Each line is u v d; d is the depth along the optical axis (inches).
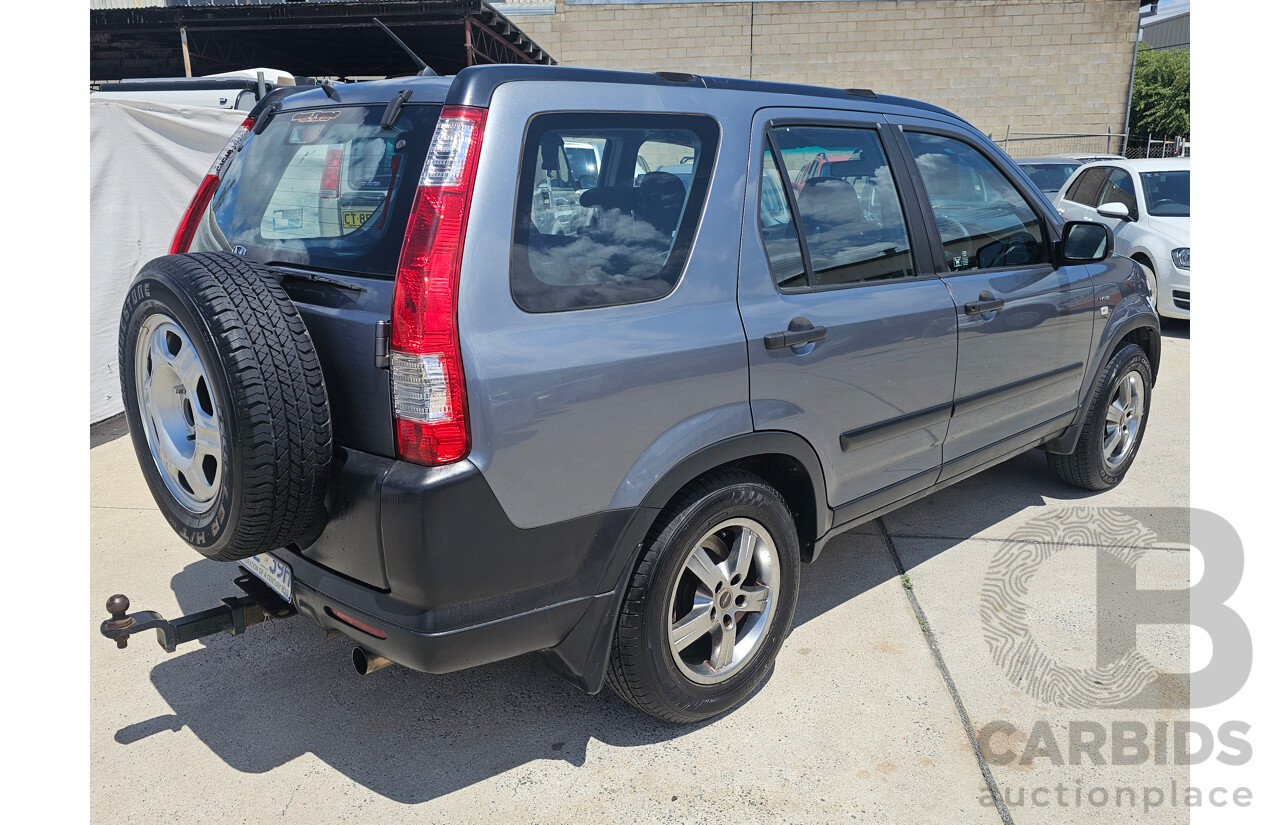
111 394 245.9
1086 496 187.5
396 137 95.7
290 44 687.1
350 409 89.4
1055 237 161.0
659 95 103.0
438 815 97.6
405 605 87.1
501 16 612.4
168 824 96.1
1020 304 148.3
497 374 85.3
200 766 105.5
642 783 102.4
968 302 137.4
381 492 84.4
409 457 84.6
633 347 95.0
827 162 121.0
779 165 113.5
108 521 175.8
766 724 113.0
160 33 631.2
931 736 110.6
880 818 97.1
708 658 112.6
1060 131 863.7
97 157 235.3
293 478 86.7
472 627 89.0
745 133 109.8
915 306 128.0
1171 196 374.9
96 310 237.5
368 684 122.0
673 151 102.8
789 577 116.6
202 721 113.8
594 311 93.3
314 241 99.2
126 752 107.7
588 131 95.3
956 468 145.9
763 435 108.4
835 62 864.9
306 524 90.7
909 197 132.6
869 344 120.8
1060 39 841.5
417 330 82.7
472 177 85.5
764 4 855.7
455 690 120.8
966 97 863.7
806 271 115.3
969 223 143.3
